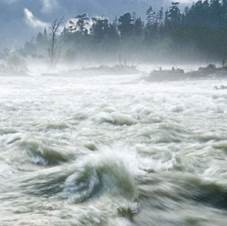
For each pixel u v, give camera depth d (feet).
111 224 19.90
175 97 96.07
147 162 30.99
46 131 45.75
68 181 25.11
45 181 25.35
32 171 28.09
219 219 22.53
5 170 28.07
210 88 141.79
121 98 92.27
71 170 26.63
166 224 21.26
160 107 73.82
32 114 60.44
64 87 144.25
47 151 33.42
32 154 32.91
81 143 38.55
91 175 25.40
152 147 37.78
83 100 85.97
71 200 22.44
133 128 48.93
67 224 18.74
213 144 40.11
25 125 49.14
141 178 27.30
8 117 56.03
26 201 21.81
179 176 28.32
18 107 69.72
